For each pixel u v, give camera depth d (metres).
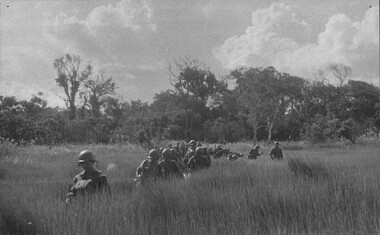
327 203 6.27
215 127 72.56
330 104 89.81
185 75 83.06
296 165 9.38
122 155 24.19
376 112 84.06
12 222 5.71
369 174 8.70
